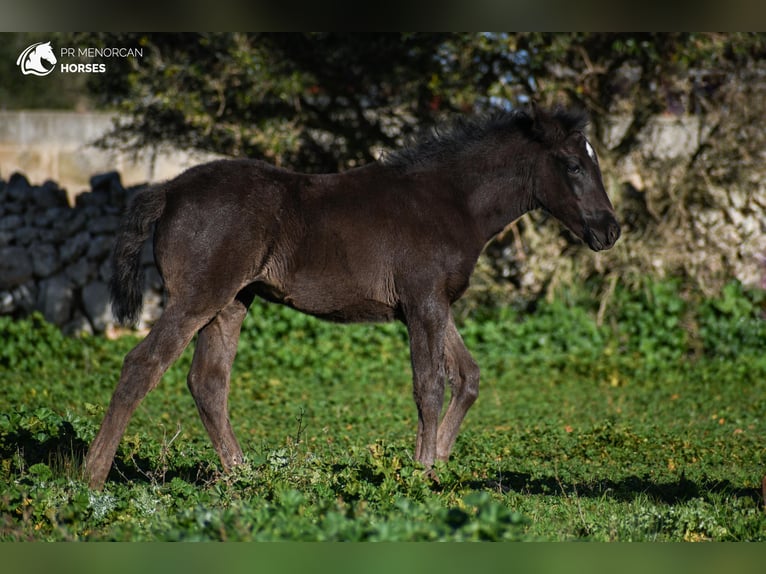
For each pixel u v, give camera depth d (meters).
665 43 37.56
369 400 30.88
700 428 26.09
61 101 67.00
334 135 41.09
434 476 17.69
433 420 18.20
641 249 39.19
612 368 36.09
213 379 18.55
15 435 18.41
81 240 40.25
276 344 37.56
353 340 38.19
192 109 37.75
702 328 39.06
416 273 18.28
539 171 19.19
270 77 37.06
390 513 13.54
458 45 36.66
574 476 19.97
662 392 32.94
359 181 18.58
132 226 17.39
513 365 37.19
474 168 19.14
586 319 39.22
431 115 39.72
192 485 16.12
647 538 13.86
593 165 19.17
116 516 14.34
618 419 27.50
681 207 39.12
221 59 37.59
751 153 38.88
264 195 17.56
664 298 39.09
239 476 16.41
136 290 17.64
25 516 13.88
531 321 39.19
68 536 12.95
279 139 38.06
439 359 18.34
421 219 18.45
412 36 37.06
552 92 37.53
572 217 19.25
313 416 27.72
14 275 39.94
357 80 39.81
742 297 39.09
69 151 54.66
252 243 17.33
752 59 38.50
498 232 19.62
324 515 13.08
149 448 19.88
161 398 29.86
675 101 39.91
